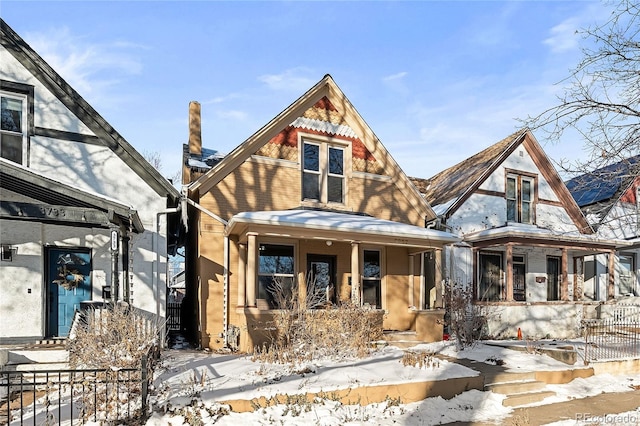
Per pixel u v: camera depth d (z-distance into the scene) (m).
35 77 11.21
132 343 7.18
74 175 11.34
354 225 11.91
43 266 10.95
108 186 11.66
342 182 14.49
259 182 13.05
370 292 14.24
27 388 8.10
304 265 13.14
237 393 6.89
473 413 7.66
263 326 11.20
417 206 15.59
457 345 11.49
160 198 12.23
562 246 16.33
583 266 19.50
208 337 11.90
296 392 7.07
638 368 11.02
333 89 14.28
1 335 10.39
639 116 7.50
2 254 10.59
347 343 9.80
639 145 7.52
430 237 12.83
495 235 15.52
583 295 19.45
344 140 14.48
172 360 9.54
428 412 7.42
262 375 7.88
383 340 11.98
